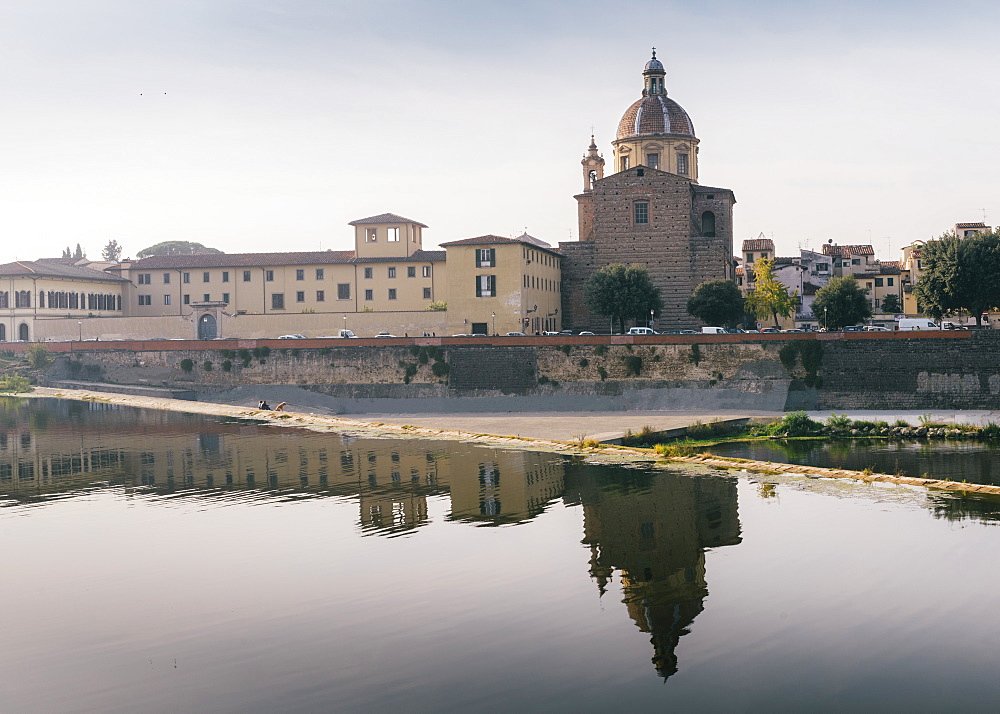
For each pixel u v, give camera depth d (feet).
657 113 515.50
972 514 194.39
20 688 116.37
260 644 129.08
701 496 214.90
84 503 211.00
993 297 379.14
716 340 373.40
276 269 516.73
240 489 226.17
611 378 384.47
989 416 325.01
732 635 131.64
